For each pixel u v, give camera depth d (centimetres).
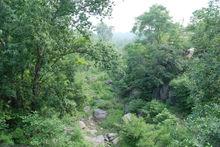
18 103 2108
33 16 1748
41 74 2103
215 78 1623
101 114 3422
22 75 2052
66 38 2003
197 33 1708
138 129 2609
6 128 2044
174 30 3991
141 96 3631
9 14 1764
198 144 1491
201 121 1438
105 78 4262
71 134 2348
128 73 3822
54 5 1888
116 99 3834
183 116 3125
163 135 2403
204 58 1661
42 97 2131
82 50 2041
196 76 1680
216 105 1514
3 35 1834
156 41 4028
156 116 2906
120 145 2647
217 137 1361
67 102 2180
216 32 1633
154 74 3581
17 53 1780
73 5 1944
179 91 3250
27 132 1966
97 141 2756
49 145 2005
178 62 3538
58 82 2162
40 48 1919
